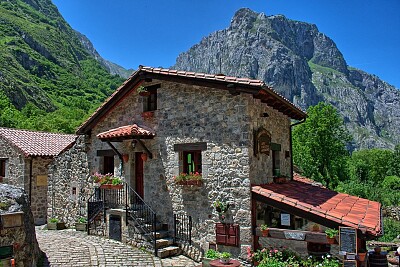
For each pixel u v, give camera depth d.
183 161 11.75
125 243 12.06
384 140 167.50
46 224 16.36
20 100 55.78
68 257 10.51
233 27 185.00
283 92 156.62
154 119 12.38
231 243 10.20
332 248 9.83
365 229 8.12
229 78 10.34
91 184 14.42
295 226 11.55
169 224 11.76
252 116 10.68
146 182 12.43
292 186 12.65
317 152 30.55
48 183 16.56
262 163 11.43
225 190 10.50
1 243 7.96
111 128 13.74
